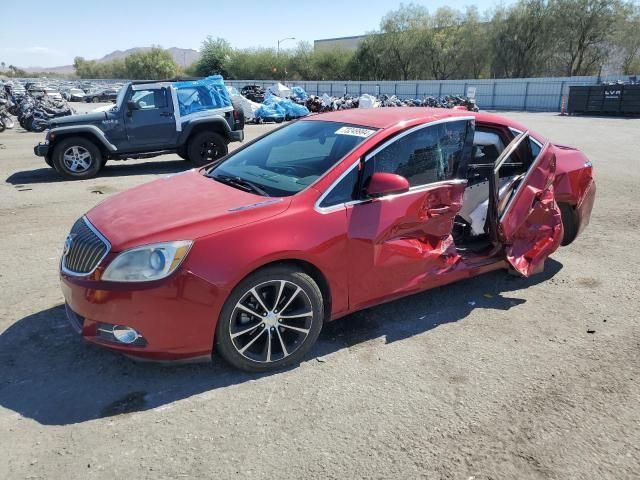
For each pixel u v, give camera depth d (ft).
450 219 12.78
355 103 96.89
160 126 34.83
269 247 9.91
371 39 208.44
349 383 10.27
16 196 26.96
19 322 12.57
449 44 191.83
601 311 13.58
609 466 8.12
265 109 75.66
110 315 9.42
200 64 255.70
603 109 102.01
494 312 13.47
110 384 10.15
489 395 9.92
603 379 10.50
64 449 8.37
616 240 19.45
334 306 11.21
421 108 14.05
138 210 10.93
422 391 10.02
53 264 16.58
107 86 209.15
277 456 8.27
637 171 34.17
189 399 9.71
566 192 16.05
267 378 10.43
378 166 11.71
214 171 13.71
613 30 158.51
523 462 8.19
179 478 7.80
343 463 8.13
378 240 11.35
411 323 12.80
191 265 9.43
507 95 138.82
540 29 167.43
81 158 32.65
